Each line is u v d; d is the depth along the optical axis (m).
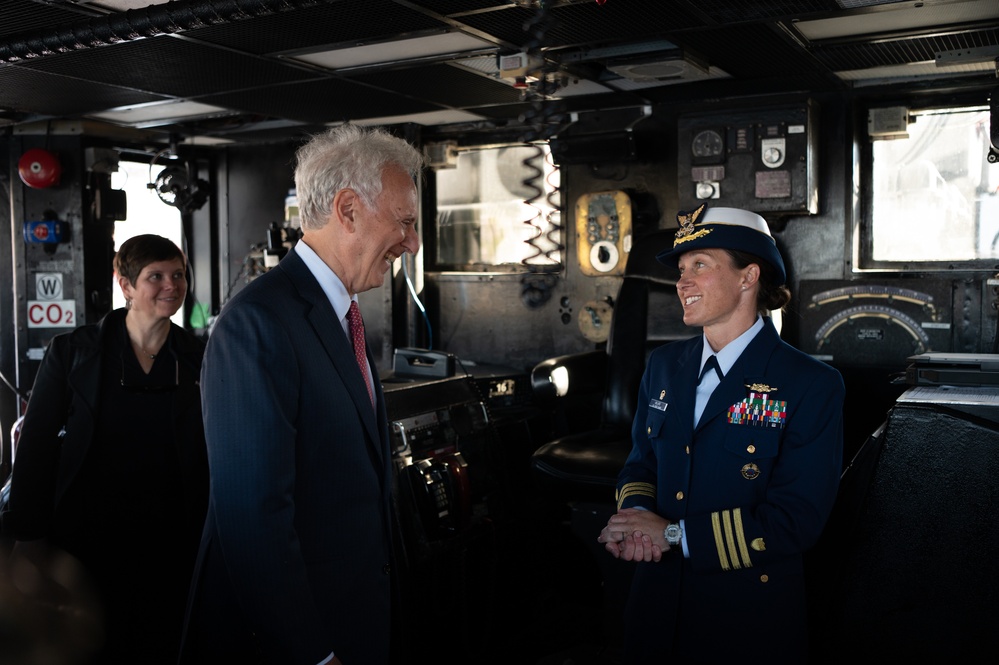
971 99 3.83
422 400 3.19
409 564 2.94
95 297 4.95
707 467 1.90
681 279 1.95
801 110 3.86
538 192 4.81
